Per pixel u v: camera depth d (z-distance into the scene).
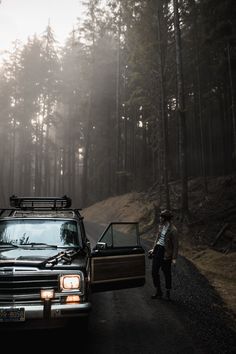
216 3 21.75
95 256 6.32
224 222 17.62
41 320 5.39
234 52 22.92
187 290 9.13
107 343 5.73
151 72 24.52
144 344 5.68
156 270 8.38
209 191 24.38
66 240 6.82
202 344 5.69
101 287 6.30
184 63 29.67
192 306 7.80
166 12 23.19
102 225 26.83
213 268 12.34
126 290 9.18
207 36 23.38
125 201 32.28
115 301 8.19
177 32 19.97
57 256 5.86
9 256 5.94
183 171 18.98
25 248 6.46
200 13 24.53
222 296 8.84
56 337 5.98
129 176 38.19
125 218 27.92
